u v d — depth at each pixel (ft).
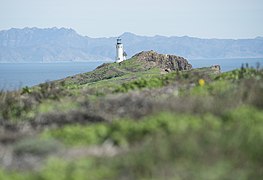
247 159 54.60
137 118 72.74
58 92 102.22
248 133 58.90
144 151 56.44
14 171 55.98
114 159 56.49
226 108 73.26
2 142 68.28
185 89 94.73
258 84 87.04
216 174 50.78
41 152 61.41
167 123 65.00
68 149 62.54
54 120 77.20
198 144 56.34
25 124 77.10
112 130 67.31
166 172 52.06
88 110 80.23
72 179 51.34
